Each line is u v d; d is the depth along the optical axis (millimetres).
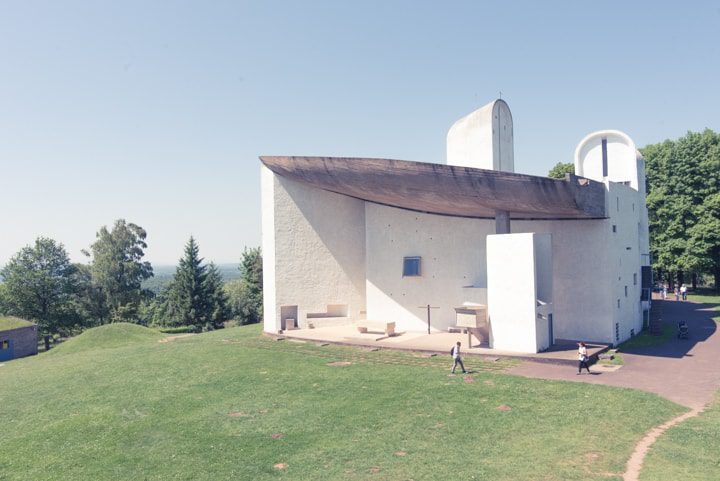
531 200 17156
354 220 27750
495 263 19234
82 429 12805
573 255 20953
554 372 15906
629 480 8398
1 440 12664
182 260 47844
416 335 23875
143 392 16031
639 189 27109
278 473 9484
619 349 19562
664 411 11914
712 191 38469
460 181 17391
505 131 24703
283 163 24859
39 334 48406
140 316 56562
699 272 44438
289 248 26547
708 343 20578
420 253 25328
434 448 10203
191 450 10914
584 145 25141
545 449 9859
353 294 27594
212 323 47906
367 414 12492
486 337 20453
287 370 17688
